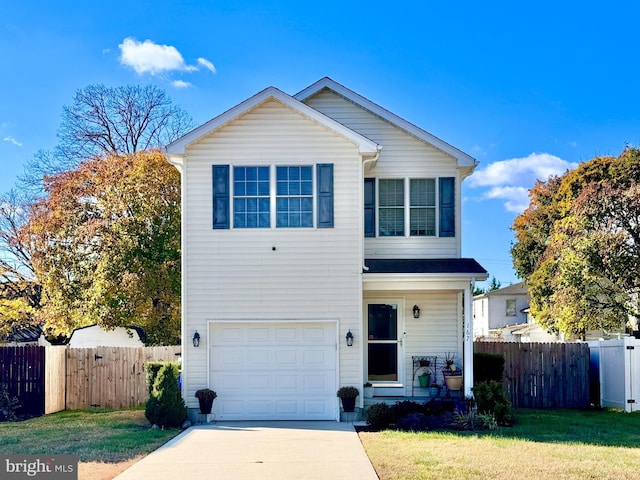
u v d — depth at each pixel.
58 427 14.07
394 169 16.50
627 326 31.16
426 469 9.18
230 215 14.64
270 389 14.49
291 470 9.24
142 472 9.16
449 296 16.09
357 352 14.46
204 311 14.52
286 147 14.77
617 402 17.36
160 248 25.86
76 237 26.28
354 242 14.60
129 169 26.84
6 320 27.64
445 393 15.48
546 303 34.97
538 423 14.20
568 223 32.38
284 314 14.49
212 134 14.80
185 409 13.98
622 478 8.68
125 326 25.94
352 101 16.78
